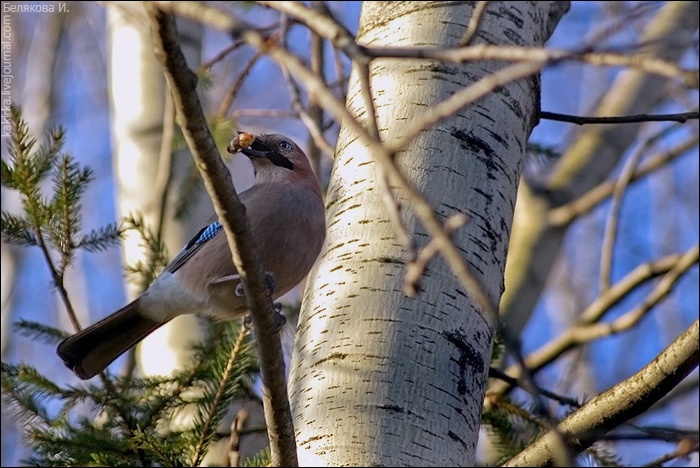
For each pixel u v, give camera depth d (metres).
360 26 9.23
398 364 6.87
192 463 8.66
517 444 9.88
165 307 9.65
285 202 9.62
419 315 7.04
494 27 8.65
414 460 6.52
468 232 7.44
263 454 9.34
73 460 8.89
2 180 9.87
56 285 9.97
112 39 15.62
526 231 15.92
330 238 7.70
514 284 15.42
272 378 6.38
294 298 16.22
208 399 8.95
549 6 10.20
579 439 7.79
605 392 7.80
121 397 9.43
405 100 8.10
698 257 12.81
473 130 7.89
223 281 9.34
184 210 12.88
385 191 4.79
